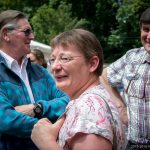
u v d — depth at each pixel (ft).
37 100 10.08
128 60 10.98
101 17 102.94
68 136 6.32
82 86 6.86
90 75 6.89
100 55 6.98
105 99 6.57
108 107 6.49
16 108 9.54
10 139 9.36
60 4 100.63
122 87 11.19
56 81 6.93
